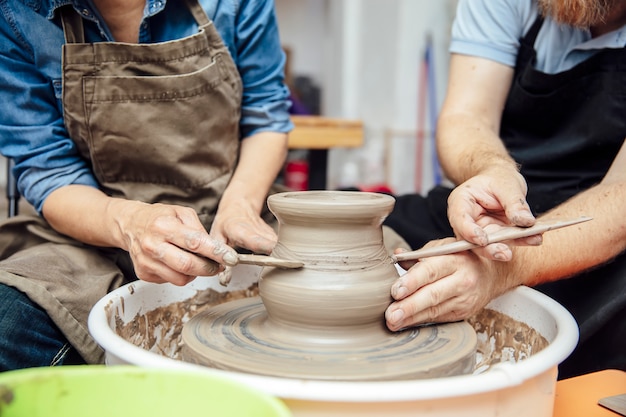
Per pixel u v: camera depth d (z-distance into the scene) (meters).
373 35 4.29
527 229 0.88
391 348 0.84
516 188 0.96
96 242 1.19
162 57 1.20
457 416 0.63
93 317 0.86
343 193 0.95
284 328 0.87
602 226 1.08
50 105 1.27
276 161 1.43
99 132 1.23
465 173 1.27
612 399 0.85
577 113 1.44
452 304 0.93
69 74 1.17
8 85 1.22
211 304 1.18
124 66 1.19
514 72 1.55
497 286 1.00
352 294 0.83
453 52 1.58
